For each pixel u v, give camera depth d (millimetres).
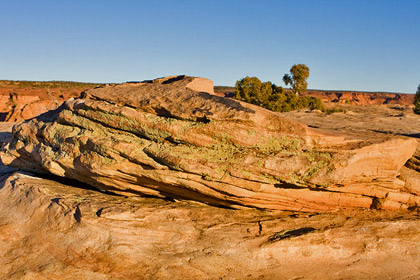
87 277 9125
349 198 11414
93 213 10578
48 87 112125
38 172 14727
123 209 10672
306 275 9438
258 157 10250
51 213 11125
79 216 10508
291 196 10805
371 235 10461
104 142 11156
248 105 10945
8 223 11312
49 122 13547
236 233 10258
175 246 9836
